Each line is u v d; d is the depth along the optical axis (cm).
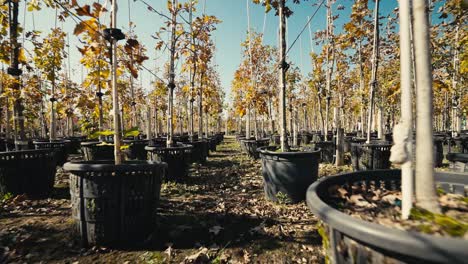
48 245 237
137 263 211
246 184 487
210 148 1125
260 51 1095
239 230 276
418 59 95
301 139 1289
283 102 389
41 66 705
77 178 229
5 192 360
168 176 474
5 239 247
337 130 661
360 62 816
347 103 1318
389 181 155
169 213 325
